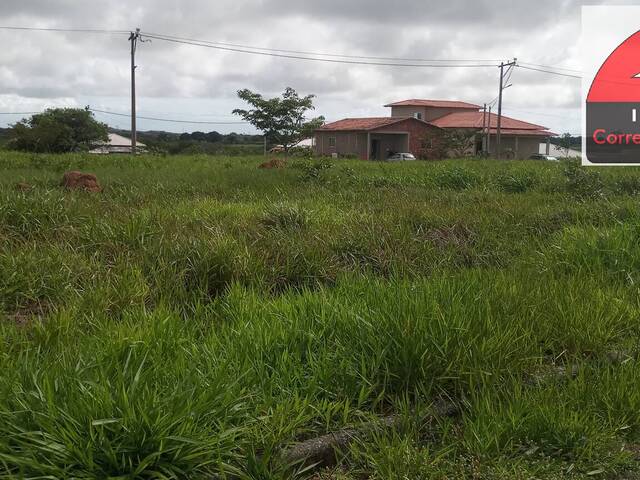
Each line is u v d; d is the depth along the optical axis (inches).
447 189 519.2
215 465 113.3
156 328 158.2
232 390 127.9
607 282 244.2
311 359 148.4
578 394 144.8
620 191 509.0
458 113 2541.8
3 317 175.2
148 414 110.2
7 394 117.2
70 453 104.1
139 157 932.6
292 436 124.5
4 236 246.4
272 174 569.3
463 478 117.5
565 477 120.6
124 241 251.1
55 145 1565.0
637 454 130.4
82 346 148.5
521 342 166.9
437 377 147.0
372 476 118.0
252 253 239.6
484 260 286.5
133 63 1445.6
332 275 238.7
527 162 1010.7
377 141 2123.5
